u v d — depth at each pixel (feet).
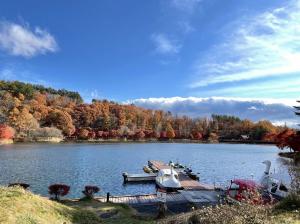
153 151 313.32
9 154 226.58
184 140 556.51
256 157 263.49
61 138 440.04
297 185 40.78
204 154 288.51
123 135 517.96
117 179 139.44
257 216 31.12
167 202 81.97
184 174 146.20
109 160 214.69
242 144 514.27
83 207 67.51
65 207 47.50
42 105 485.15
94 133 479.82
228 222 30.55
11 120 395.34
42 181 125.59
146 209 74.59
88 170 162.30
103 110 555.28
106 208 66.95
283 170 154.51
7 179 127.03
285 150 364.38
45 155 228.84
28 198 42.50
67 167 169.37
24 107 432.66
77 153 258.37
